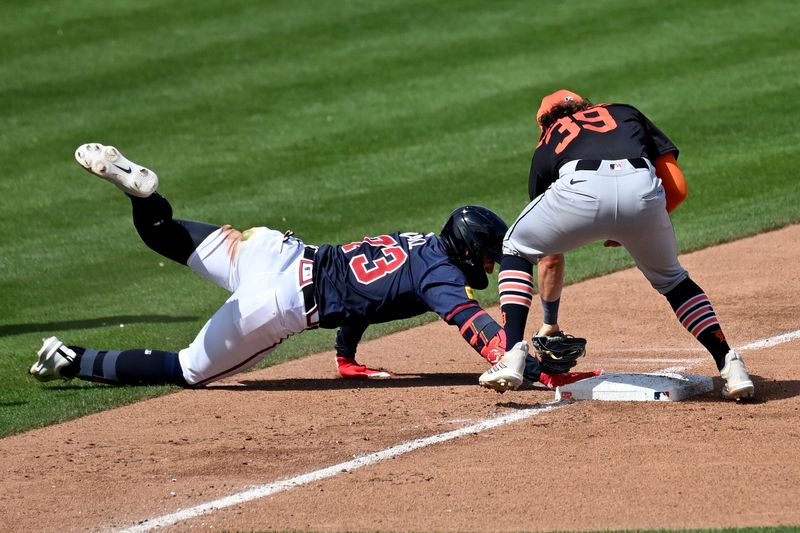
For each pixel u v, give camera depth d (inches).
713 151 1675.7
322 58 2229.3
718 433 732.7
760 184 1528.1
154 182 882.1
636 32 2276.1
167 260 1405.0
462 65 2145.7
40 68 2229.3
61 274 1350.9
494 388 765.9
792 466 669.9
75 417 855.7
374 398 865.5
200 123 1934.1
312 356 1024.2
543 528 601.9
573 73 2063.2
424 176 1642.5
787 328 1003.9
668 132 1761.8
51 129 1930.4
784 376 859.4
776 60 2074.3
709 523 597.0
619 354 959.6
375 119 1908.2
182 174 1701.5
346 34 2358.5
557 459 702.5
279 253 892.6
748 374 820.6
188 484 695.7
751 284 1155.9
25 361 1027.9
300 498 663.1
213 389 920.3
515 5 2479.1
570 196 749.9
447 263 860.6
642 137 777.6
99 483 705.6
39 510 664.4
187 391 915.4
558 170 772.6
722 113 1829.5
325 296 875.4
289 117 1943.9
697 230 1364.4
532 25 2349.9
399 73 2127.2
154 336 1096.8
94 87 2126.0
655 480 660.1
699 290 804.0
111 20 2504.9
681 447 711.1
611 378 840.3
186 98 2055.9
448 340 1055.6
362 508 642.8
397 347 1038.4
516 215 1440.7
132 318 1172.5
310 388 908.6
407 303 869.2
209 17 2502.5
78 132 1910.7
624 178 746.8
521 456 711.7
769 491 636.1
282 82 2116.1
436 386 893.2
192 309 1203.9
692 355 946.7
